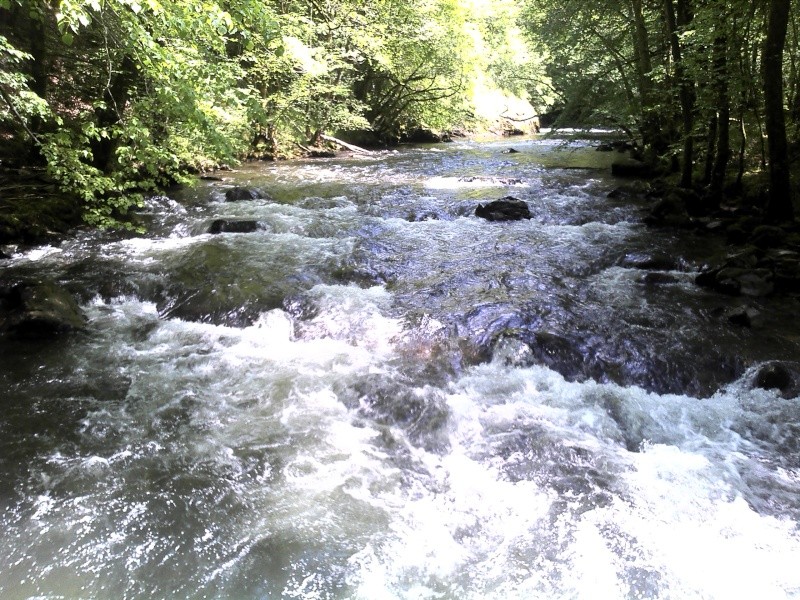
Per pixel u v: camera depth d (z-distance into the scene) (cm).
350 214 1201
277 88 2025
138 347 637
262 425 495
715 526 381
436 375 577
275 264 870
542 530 380
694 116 1258
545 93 3988
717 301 730
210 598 325
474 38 2928
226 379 570
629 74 1806
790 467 443
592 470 439
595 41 2020
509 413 513
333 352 626
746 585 335
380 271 843
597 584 337
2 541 359
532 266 862
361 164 2022
